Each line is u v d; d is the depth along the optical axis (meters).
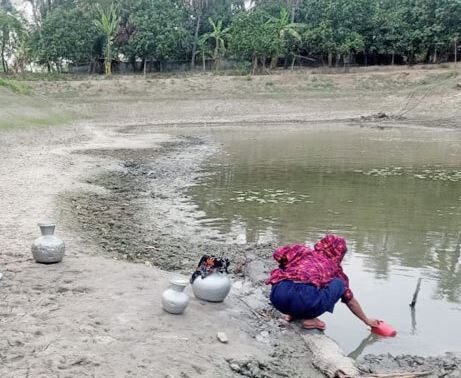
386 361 5.30
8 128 24.69
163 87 46.31
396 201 12.72
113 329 5.09
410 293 7.04
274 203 12.52
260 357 5.10
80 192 13.13
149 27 53.06
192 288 6.32
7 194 11.95
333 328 6.02
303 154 22.06
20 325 5.01
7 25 54.09
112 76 50.53
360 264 8.15
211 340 5.22
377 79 47.12
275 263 8.11
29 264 6.89
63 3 60.72
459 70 47.12
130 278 6.58
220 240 9.47
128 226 10.23
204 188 14.50
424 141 27.22
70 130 29.38
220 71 53.53
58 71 55.75
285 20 53.25
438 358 5.39
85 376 4.19
